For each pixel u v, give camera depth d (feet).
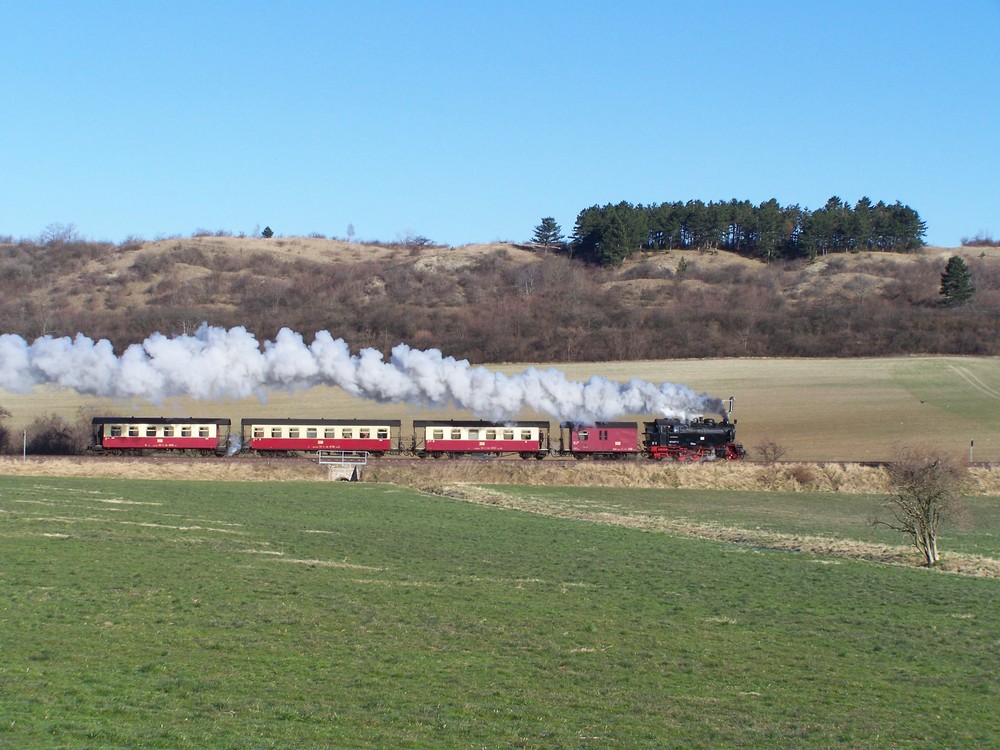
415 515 186.60
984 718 80.28
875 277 652.89
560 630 103.04
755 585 132.26
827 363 431.02
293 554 141.08
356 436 266.98
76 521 159.53
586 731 72.69
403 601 113.29
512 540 162.71
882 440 317.83
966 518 158.61
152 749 62.28
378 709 75.10
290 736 67.36
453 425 269.03
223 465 239.91
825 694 85.15
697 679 88.17
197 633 94.07
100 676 78.69
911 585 135.13
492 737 70.18
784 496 238.27
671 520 195.52
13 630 91.15
